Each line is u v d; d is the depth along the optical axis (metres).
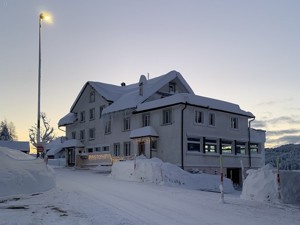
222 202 12.30
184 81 38.53
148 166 21.39
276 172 13.15
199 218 9.23
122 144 35.72
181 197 13.70
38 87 22.39
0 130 93.69
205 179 23.20
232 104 35.69
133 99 34.72
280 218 9.50
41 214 9.02
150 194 14.45
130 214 9.45
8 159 14.13
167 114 31.22
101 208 10.15
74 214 9.08
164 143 30.84
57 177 23.83
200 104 30.83
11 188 13.11
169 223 8.44
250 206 11.64
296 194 13.02
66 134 47.31
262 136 38.62
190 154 29.75
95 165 37.75
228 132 34.00
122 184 18.80
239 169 34.84
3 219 8.23
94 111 41.47
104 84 42.50
